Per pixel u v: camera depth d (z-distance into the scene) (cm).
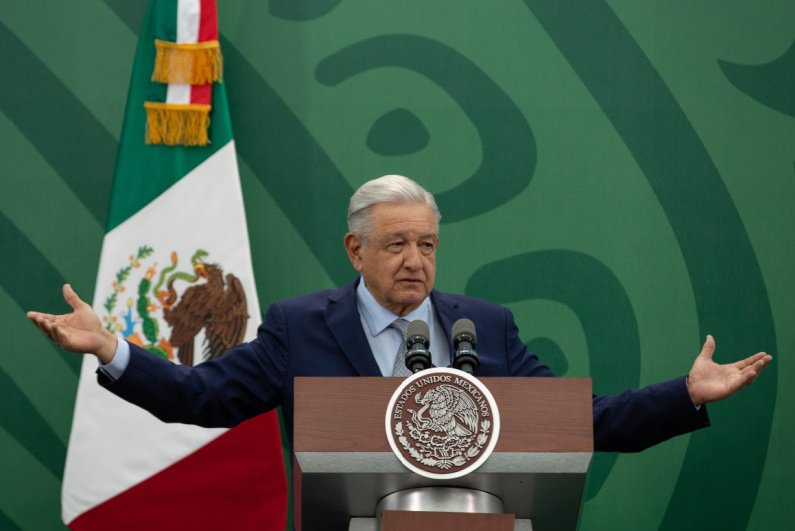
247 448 898
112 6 1036
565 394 416
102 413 890
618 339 1008
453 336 483
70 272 988
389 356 588
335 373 571
